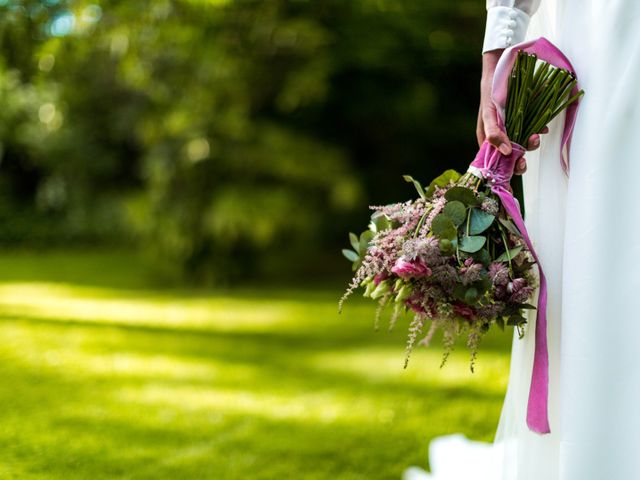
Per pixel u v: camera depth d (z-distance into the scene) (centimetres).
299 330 656
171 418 371
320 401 405
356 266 180
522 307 159
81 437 337
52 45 565
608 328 152
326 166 977
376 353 546
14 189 1598
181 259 977
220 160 955
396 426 349
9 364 503
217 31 818
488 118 169
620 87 155
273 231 934
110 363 511
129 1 613
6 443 328
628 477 149
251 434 342
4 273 1134
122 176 1573
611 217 153
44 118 1326
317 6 925
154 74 903
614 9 158
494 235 164
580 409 153
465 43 966
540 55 165
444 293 160
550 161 172
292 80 966
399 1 867
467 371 468
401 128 1134
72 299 854
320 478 279
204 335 631
